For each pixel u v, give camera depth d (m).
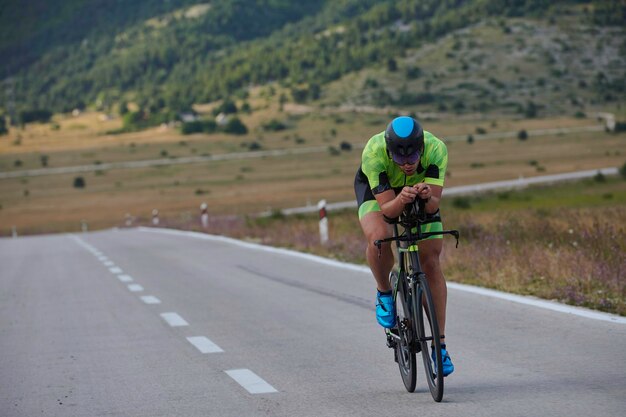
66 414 13.27
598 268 24.34
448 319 20.28
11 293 32.12
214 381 15.07
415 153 12.32
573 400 12.12
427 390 13.45
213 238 61.94
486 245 32.88
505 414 11.59
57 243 75.88
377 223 13.36
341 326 20.47
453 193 169.62
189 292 29.27
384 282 13.73
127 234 84.75
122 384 15.26
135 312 24.92
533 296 22.98
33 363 17.77
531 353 15.84
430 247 13.12
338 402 12.98
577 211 58.91
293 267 35.72
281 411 12.62
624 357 14.95
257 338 19.42
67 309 26.42
